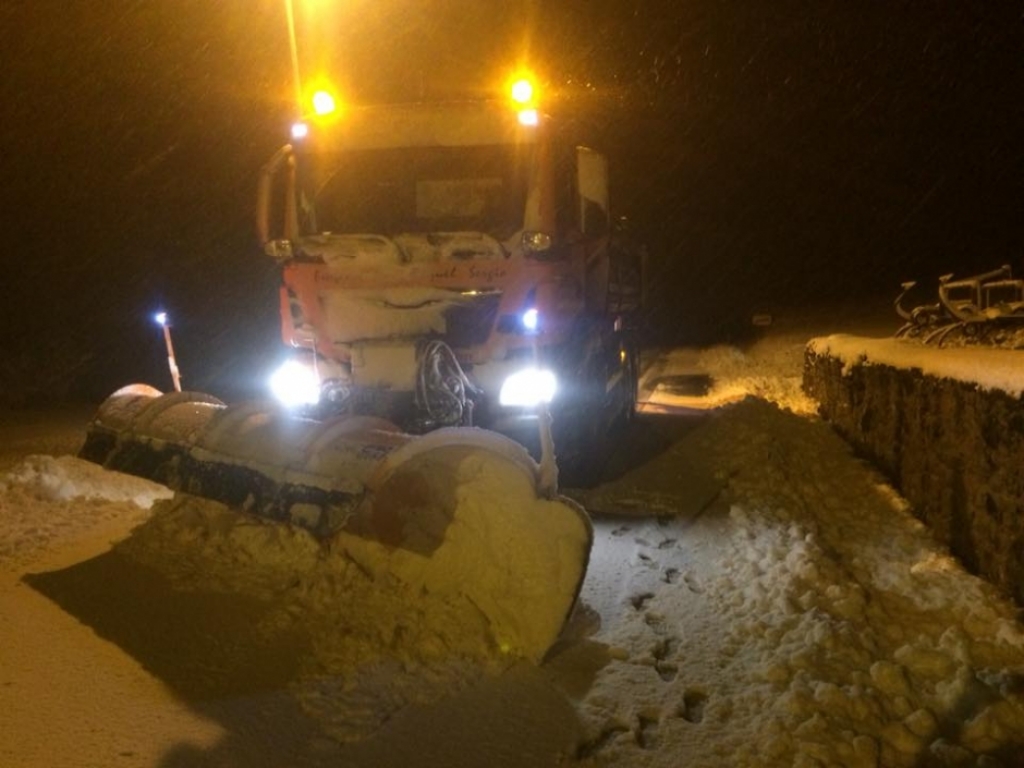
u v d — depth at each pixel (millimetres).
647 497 8406
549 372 8094
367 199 8461
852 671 4719
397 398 8117
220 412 6562
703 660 4965
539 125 8172
